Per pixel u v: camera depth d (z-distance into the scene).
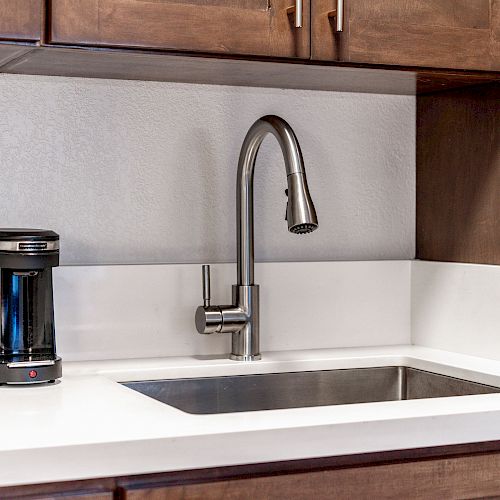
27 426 1.14
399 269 1.92
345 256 1.91
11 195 1.65
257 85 1.80
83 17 1.34
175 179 1.77
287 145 1.57
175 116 1.77
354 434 1.19
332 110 1.90
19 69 1.59
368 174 1.93
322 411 1.25
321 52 1.49
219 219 1.80
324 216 1.89
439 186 1.89
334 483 1.18
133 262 1.74
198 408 1.63
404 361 1.78
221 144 1.80
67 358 1.65
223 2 1.43
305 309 1.84
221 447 1.12
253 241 1.70
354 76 1.67
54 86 1.68
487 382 1.57
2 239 1.43
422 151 1.94
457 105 1.83
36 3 1.33
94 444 1.07
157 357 1.71
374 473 1.20
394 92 1.91
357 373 1.75
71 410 1.24
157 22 1.39
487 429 1.28
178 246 1.77
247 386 1.66
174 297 1.73
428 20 1.56
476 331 1.75
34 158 1.67
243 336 1.69
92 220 1.71
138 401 1.31
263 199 1.84
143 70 1.60
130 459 1.09
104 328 1.68
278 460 1.15
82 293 1.66
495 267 1.71
